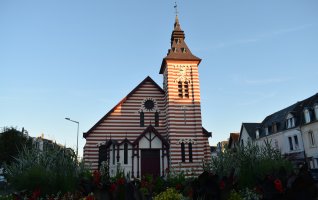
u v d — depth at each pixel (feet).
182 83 109.70
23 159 43.27
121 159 99.50
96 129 108.27
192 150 102.89
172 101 106.93
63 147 45.03
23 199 31.19
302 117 140.26
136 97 113.91
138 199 14.35
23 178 38.14
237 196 26.00
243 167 41.96
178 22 124.36
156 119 112.98
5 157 146.72
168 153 102.12
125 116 111.14
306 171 16.34
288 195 15.44
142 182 35.50
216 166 46.73
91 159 104.73
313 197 14.94
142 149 101.76
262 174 37.40
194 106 107.55
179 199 29.50
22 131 165.27
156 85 116.26
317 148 128.06
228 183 18.89
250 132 190.90
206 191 18.12
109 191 14.80
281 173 18.89
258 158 44.11
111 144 101.55
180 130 104.32
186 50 116.16
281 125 157.17
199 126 105.40
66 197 34.96
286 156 46.14
